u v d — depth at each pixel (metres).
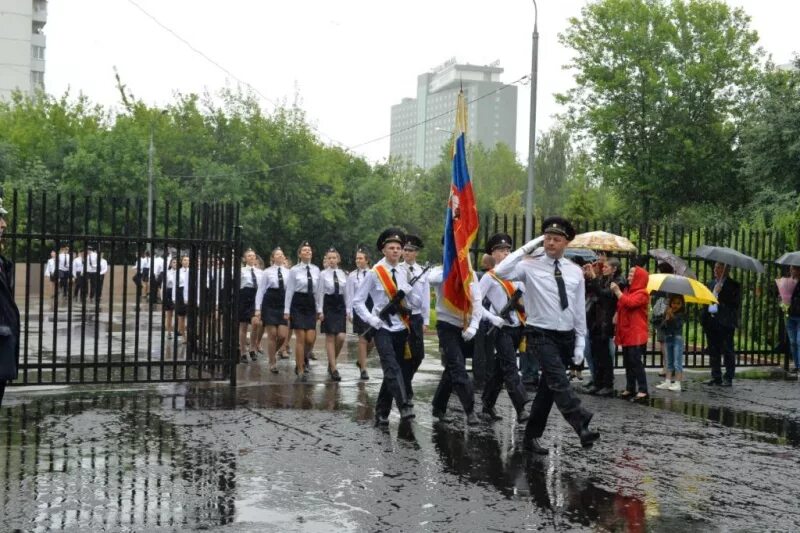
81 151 43.06
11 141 49.88
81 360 10.91
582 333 8.09
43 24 93.75
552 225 7.97
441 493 6.72
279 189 57.16
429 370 14.34
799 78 33.44
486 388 9.86
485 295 10.38
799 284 14.74
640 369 11.62
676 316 12.66
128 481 6.86
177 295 11.61
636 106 44.62
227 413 9.74
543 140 81.88
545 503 6.54
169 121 55.44
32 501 6.29
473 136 167.38
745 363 16.14
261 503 6.35
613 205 52.03
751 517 6.36
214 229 11.82
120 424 9.01
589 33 45.12
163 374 12.15
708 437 9.29
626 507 6.50
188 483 6.84
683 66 44.22
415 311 9.59
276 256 13.86
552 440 8.79
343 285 12.98
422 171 80.12
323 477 7.10
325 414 9.87
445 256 9.39
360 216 60.22
